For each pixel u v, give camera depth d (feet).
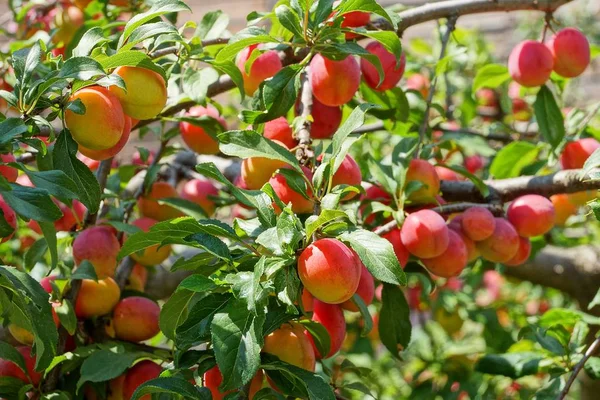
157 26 2.25
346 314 3.92
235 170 3.39
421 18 2.94
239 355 2.03
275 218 2.17
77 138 2.19
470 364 3.88
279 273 2.10
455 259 2.59
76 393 2.43
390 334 2.74
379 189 2.73
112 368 2.42
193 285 2.08
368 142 3.41
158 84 2.26
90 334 2.62
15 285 2.14
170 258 3.54
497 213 2.80
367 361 4.29
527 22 5.35
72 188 2.12
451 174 3.09
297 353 2.19
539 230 2.74
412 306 4.05
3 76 3.03
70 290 2.57
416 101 3.22
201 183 3.17
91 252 2.61
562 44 2.97
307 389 2.07
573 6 5.29
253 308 2.00
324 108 2.67
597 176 2.24
